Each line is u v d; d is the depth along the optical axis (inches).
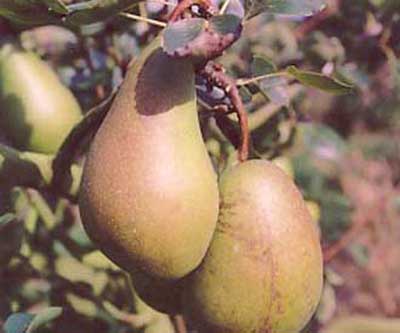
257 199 23.5
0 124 30.9
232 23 22.1
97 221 22.3
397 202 51.4
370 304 57.5
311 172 38.5
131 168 22.1
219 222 23.5
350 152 48.9
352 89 24.5
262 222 23.4
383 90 40.8
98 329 33.8
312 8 24.1
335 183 41.8
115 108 22.8
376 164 50.3
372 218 48.7
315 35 36.9
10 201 31.1
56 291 33.6
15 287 33.4
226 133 25.5
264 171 23.9
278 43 36.2
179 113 22.5
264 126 33.1
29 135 30.5
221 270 23.5
